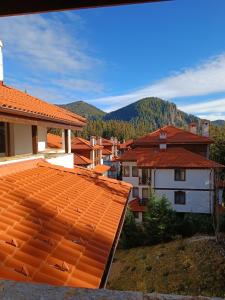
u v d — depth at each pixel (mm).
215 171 26375
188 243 20000
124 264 20062
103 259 4566
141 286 16422
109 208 7652
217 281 15172
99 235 5504
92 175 11086
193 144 31594
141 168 28234
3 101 7355
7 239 4289
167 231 21922
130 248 22703
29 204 6008
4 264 3619
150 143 32688
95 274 4039
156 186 27562
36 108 9305
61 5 2273
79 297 1345
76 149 36656
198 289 14984
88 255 4527
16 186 6969
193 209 26641
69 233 5145
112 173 51031
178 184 27031
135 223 24047
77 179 9945
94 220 6258
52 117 9648
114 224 6484
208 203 26250
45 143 13680
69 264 4070
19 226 4859
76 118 13422
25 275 3516
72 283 3646
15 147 10430
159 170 27469
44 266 3844
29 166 9414
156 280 16906
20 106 7945
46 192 7258
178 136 32875
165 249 20328
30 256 3980
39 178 8508
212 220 22391
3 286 1437
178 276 16547
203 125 35719
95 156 39438
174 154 28875
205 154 31531
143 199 29031
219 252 17797
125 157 30719
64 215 5992
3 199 5895
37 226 5031
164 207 22297
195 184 26594
